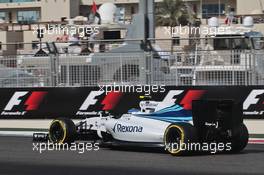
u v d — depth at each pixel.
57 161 28.14
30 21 181.38
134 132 31.08
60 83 48.31
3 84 49.78
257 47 43.88
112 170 25.11
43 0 187.12
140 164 26.77
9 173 24.55
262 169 25.00
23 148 33.75
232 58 43.78
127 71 46.72
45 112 48.47
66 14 183.50
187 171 24.55
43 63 48.69
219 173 23.95
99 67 47.31
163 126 30.08
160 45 54.59
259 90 42.84
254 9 166.12
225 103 29.58
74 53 47.91
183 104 44.41
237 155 30.03
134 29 52.12
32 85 49.00
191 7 178.50
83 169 25.48
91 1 185.75
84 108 47.41
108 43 49.78
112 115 33.84
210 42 53.41
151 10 51.69
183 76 45.03
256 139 40.12
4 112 49.62
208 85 44.00
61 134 33.53
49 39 113.94
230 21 105.31
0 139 39.91
